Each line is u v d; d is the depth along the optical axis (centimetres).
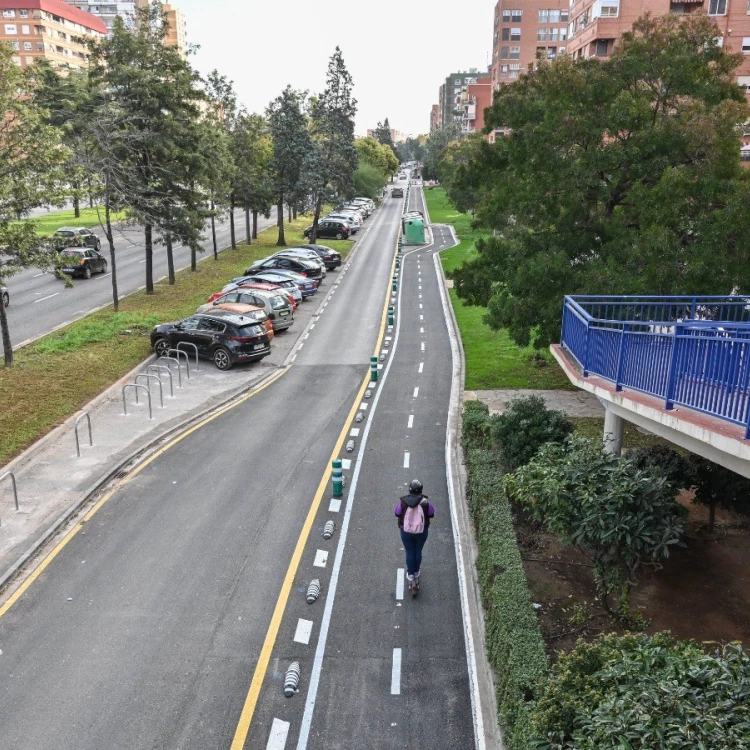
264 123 4866
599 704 509
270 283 3164
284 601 980
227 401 1930
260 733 738
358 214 6569
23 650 872
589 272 1728
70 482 1355
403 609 965
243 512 1254
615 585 866
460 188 2361
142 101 2950
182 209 3247
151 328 2570
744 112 1673
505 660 740
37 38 10512
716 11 4575
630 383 975
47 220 5744
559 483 874
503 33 9250
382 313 3177
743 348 674
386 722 755
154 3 3016
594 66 1858
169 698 788
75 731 738
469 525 1208
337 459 1398
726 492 1070
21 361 2116
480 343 2609
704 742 431
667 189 1588
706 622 896
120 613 949
